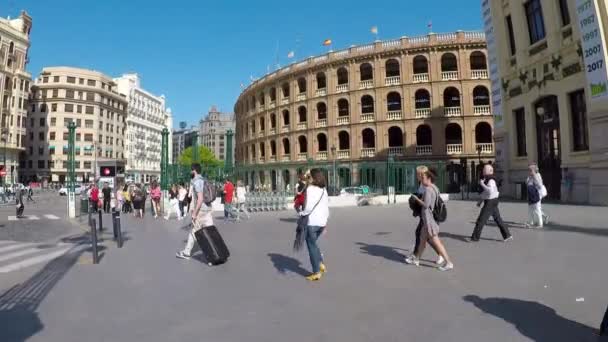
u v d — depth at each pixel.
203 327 4.83
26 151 91.12
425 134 45.19
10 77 72.81
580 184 20.31
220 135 170.00
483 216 10.39
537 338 4.29
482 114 41.00
